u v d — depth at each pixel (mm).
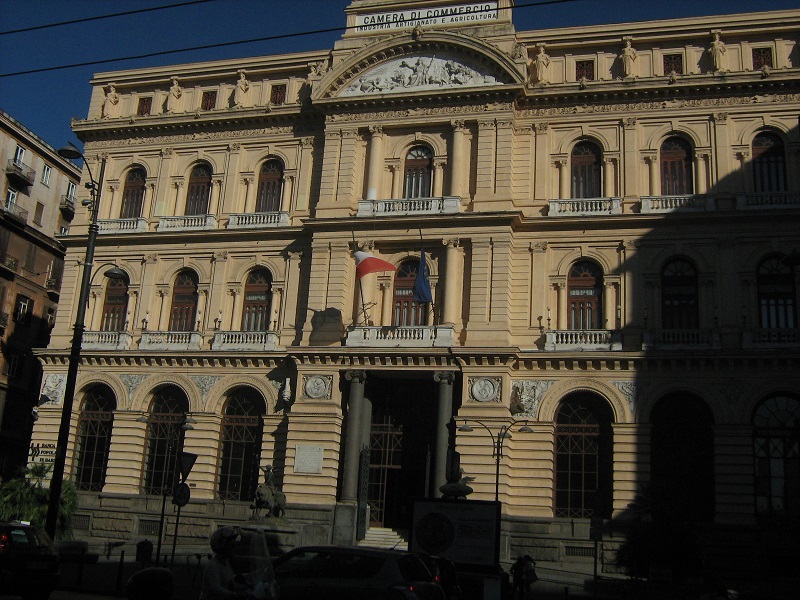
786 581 38656
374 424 47781
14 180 70250
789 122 45781
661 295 45188
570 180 48344
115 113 57562
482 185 48031
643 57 49031
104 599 26891
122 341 51500
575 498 43656
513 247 47406
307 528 43094
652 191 46875
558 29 50156
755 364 42281
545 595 33688
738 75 46156
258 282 51531
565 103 49000
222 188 53688
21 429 67562
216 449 49031
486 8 51156
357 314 47812
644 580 34531
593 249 46562
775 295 43844
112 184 55875
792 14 46969
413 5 52250
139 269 53344
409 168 50656
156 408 50906
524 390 44938
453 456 38625
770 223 44281
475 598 24875
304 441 45969
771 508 41156
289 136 53344
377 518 46375
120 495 48594
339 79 51531
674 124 47250
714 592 20719
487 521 25812
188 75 56219
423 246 48344
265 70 54906
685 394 43406
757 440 42156
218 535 13695
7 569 23828
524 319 46219
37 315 70062
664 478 42719
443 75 50219
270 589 13391
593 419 44469
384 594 18188
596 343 44688
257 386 48844
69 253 54969
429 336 45625
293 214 51719
